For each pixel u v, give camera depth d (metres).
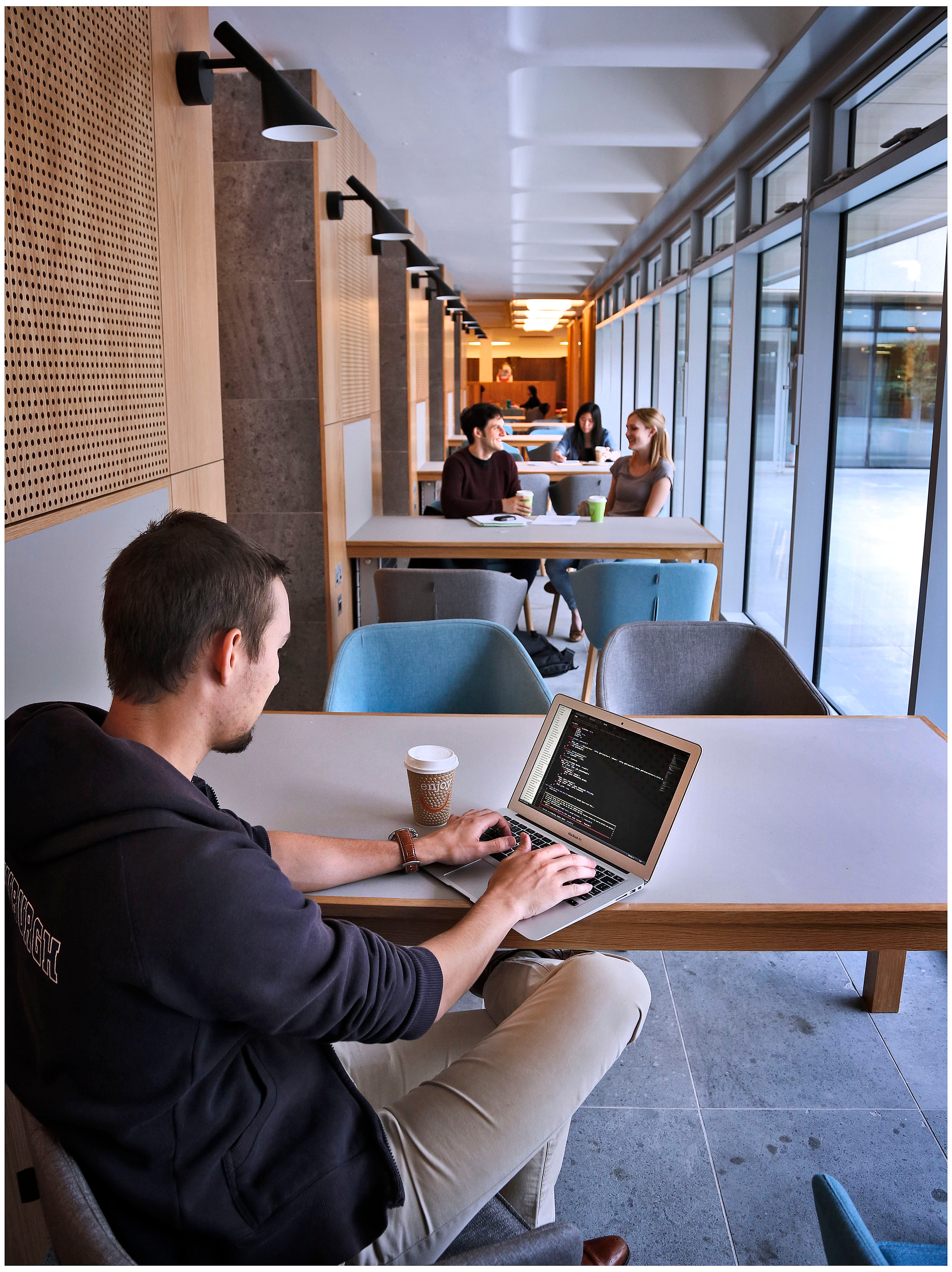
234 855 0.92
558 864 1.35
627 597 3.59
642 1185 1.74
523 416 17.33
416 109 4.96
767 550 5.57
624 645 2.47
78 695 1.76
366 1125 1.05
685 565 3.52
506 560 5.11
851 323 4.17
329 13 3.73
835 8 3.31
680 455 8.42
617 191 6.92
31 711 1.02
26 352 1.57
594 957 1.34
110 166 1.90
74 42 1.74
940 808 1.64
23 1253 1.54
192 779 1.24
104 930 0.87
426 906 1.34
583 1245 1.08
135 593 1.01
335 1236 1.01
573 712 1.61
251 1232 0.96
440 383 10.55
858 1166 1.78
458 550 4.20
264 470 4.11
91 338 1.82
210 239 2.52
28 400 1.57
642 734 1.51
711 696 2.50
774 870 1.42
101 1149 0.91
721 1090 1.98
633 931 1.35
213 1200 0.93
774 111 4.62
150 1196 0.91
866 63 3.68
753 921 1.31
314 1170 1.00
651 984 2.34
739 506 5.90
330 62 4.24
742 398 5.76
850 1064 2.06
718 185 6.05
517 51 4.11
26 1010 0.94
